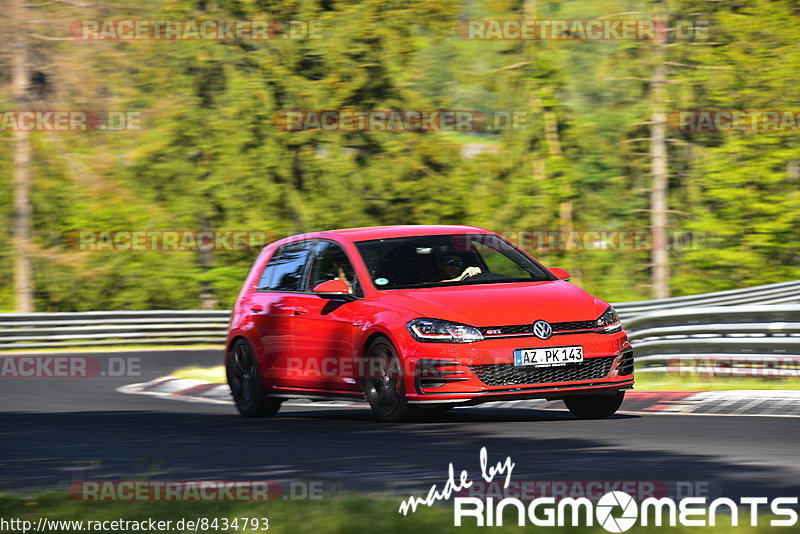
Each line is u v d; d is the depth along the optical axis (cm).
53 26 13000
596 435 2945
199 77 15138
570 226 15125
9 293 15000
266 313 3838
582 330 3253
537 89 14625
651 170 14812
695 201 15212
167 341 9856
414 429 3153
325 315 3566
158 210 15138
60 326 9456
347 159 15388
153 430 3388
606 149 14975
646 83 14575
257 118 15250
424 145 15150
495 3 14438
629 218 15125
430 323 3206
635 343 5362
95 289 15562
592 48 14525
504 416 3566
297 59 15262
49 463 2686
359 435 3064
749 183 15000
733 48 14462
